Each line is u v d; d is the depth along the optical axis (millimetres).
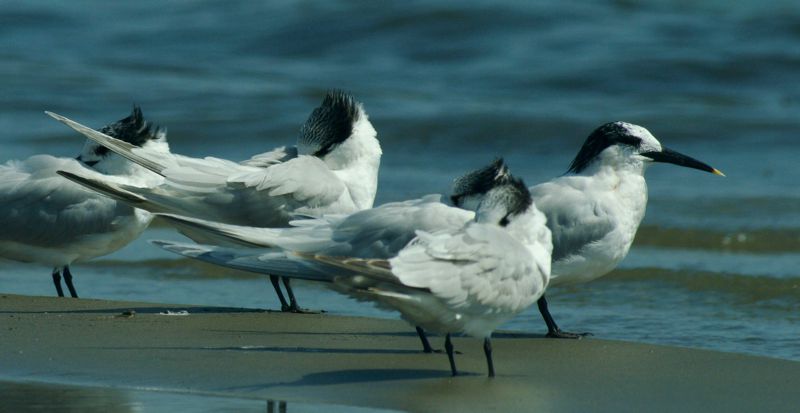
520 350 10680
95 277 15070
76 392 8969
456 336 11219
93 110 27031
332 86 29000
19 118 26359
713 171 11867
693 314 12914
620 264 15445
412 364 9930
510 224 9102
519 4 32438
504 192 9117
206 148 24266
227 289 14398
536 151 23406
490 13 32156
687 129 23938
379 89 28547
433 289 8398
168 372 9531
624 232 11938
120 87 29328
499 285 8727
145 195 12086
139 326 11320
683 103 26859
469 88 28844
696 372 9742
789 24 30703
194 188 12281
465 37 31703
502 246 8766
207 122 25375
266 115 25984
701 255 16031
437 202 10352
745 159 22219
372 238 10008
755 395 8969
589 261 11844
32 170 13477
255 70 31703
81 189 13180
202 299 13781
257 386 9125
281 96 28047
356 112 13398
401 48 31984
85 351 10188
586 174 12094
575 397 8859
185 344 10531
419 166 22422
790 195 19156
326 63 32375
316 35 33375
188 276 15180
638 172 12039
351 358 10125
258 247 10164
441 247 8539
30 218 13188
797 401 8781
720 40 30141
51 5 38219
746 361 10148
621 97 27859
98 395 8891
